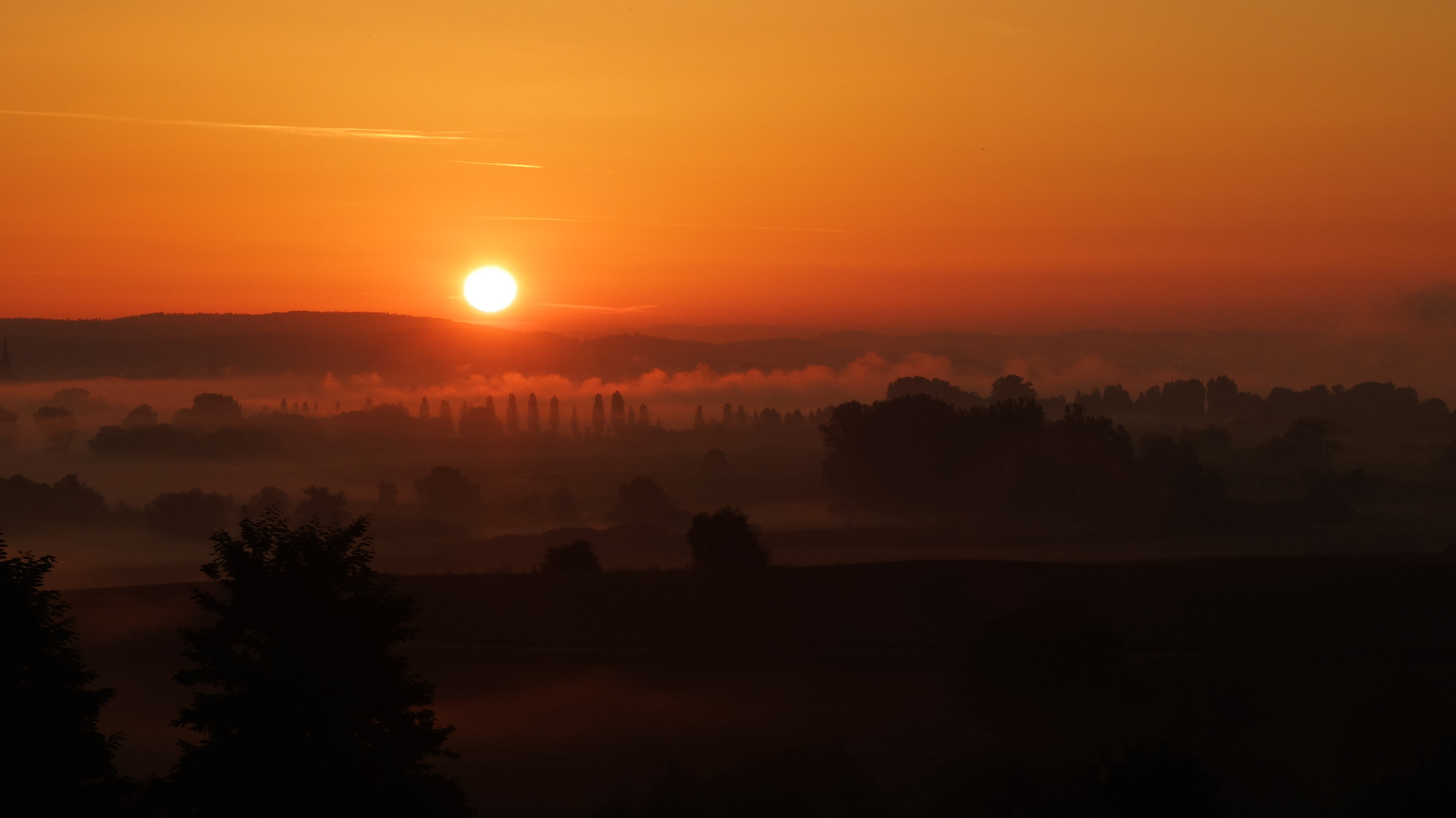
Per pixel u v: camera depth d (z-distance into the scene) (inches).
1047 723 2429.9
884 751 2559.1
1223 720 2472.9
